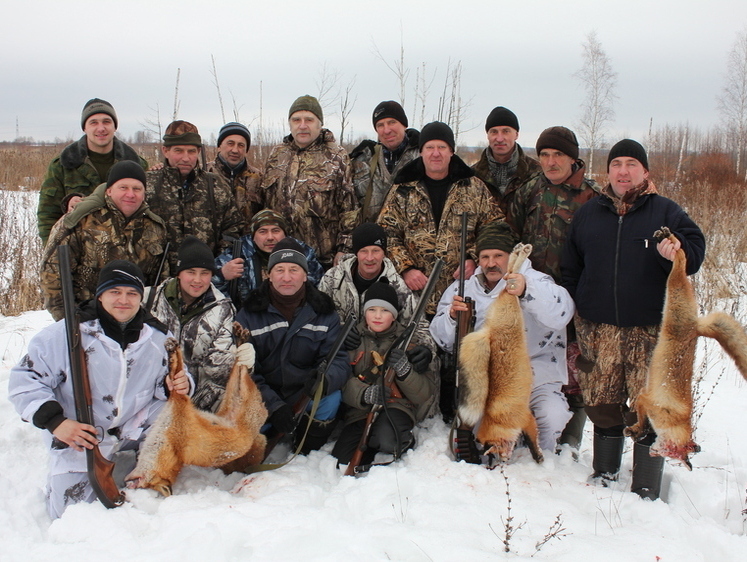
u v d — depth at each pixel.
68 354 3.29
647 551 2.73
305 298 4.12
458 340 3.86
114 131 4.94
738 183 17.45
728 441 4.22
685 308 3.14
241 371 3.47
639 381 3.41
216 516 2.95
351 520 3.11
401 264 4.63
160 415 3.29
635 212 3.42
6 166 16.25
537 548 2.75
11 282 7.85
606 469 3.62
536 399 4.02
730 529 3.12
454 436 3.99
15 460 3.86
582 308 3.58
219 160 5.54
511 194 4.85
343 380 3.98
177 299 4.06
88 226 4.09
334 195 5.18
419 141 4.93
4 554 2.76
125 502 3.13
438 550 2.67
